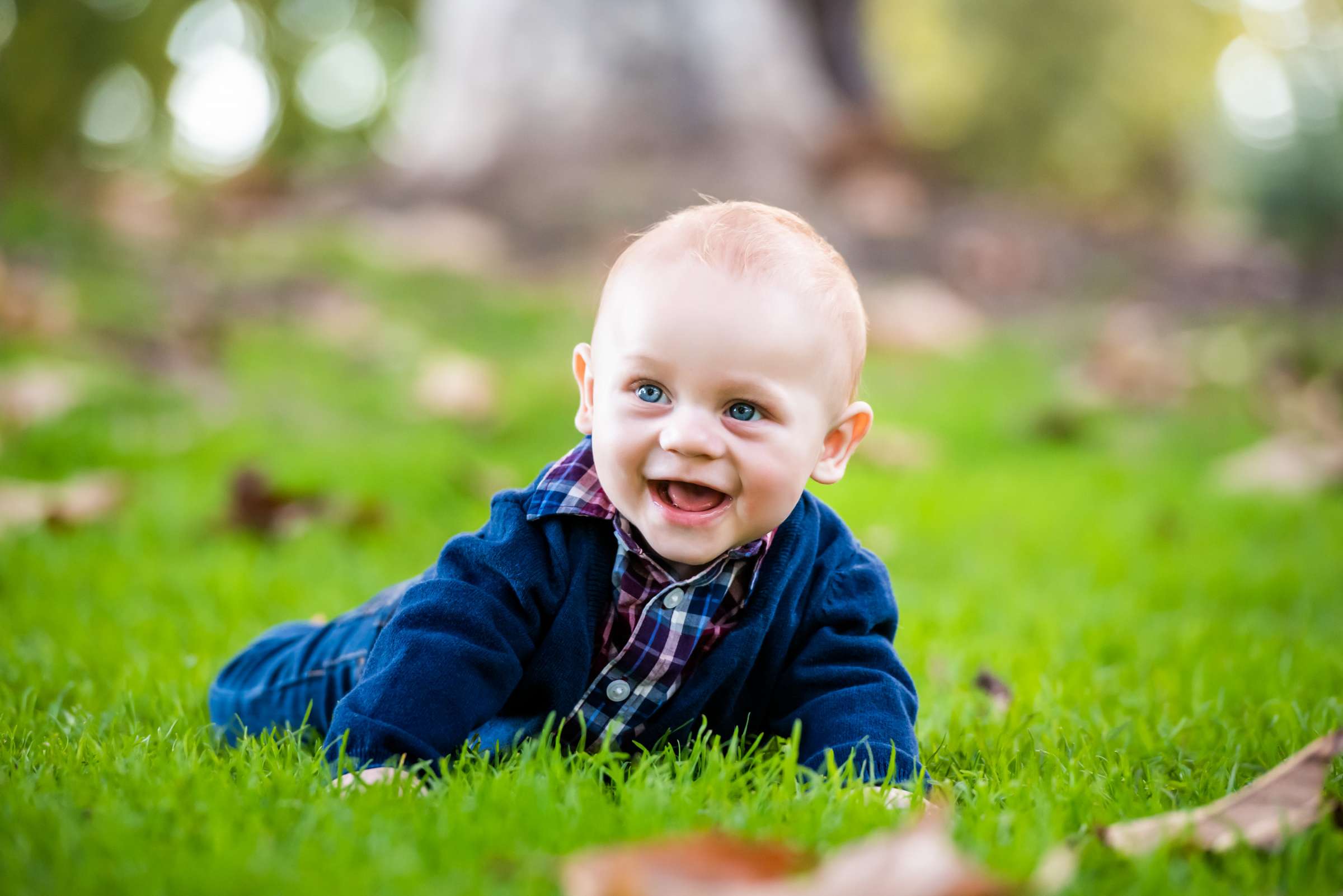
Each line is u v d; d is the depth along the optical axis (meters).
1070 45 17.73
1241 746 2.31
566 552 2.08
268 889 1.47
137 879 1.50
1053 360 9.05
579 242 10.37
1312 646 3.36
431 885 1.48
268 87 17.23
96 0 13.67
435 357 7.84
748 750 2.13
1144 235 12.43
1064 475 6.38
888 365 8.74
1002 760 2.17
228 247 9.41
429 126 11.77
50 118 13.42
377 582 3.97
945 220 11.66
